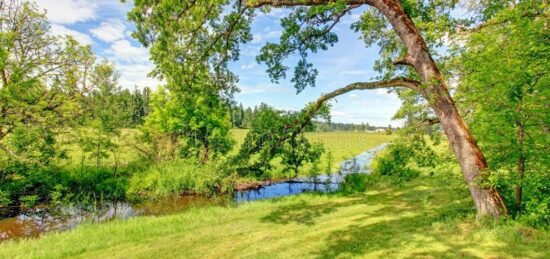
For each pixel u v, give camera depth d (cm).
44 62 1631
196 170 1831
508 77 589
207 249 740
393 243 639
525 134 651
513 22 623
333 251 646
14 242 952
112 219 1265
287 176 2166
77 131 1734
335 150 3944
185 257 697
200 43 988
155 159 2072
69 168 1812
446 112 714
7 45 1524
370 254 596
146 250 764
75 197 1576
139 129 2131
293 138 1100
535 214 583
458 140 696
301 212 1099
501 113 616
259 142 1100
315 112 1009
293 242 739
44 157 1577
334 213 1050
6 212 1392
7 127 1539
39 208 1464
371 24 1024
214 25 973
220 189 1795
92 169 1864
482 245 555
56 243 868
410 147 919
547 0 638
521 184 620
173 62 927
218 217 1075
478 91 668
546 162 621
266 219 1020
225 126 2200
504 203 670
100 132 1864
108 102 1941
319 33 1055
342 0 770
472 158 677
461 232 638
